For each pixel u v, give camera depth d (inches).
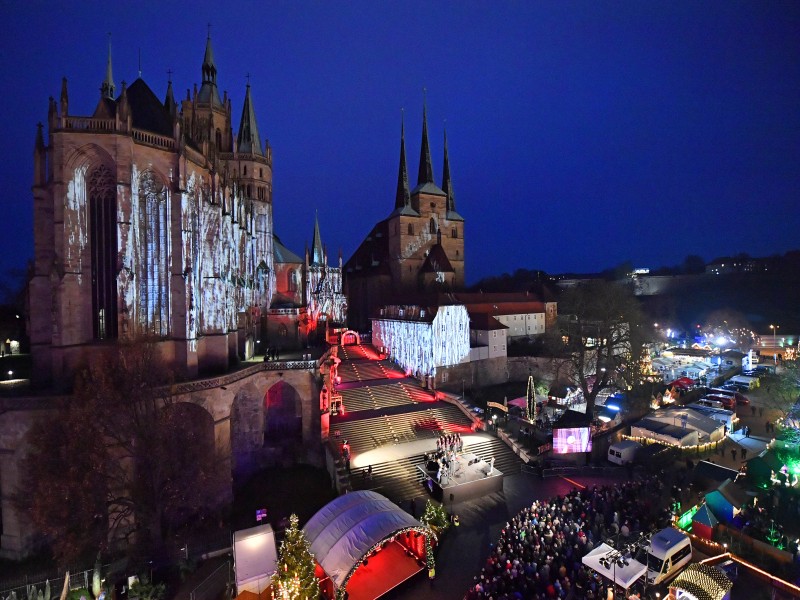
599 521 1163.9
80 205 1453.0
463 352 2647.6
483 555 1155.9
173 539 1261.1
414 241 3929.6
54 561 1240.2
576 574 979.3
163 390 1320.1
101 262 1497.3
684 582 885.2
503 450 1823.3
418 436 1925.4
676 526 1179.3
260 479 1743.4
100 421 1179.9
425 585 1038.4
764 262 6476.4
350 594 992.2
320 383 1903.3
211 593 1054.4
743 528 1163.9
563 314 3400.6
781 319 4574.3
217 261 1815.9
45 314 1460.4
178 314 1599.4
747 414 2345.0
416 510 1373.0
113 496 1207.6
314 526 1064.2
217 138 2839.6
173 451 1254.3
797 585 997.2
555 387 2541.8
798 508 1263.5
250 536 1030.4
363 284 4244.6
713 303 5305.1
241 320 2299.5
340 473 1546.5
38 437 1147.3
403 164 4042.8
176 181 1588.3
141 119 1652.3
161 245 1594.5
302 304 3233.3
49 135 1424.7
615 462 1732.3
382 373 2689.5
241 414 1844.2
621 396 2351.1
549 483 1579.7
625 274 6688.0
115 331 1520.7
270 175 2928.2
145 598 992.2
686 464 1675.7
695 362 3176.7
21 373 1856.5
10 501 1264.8
